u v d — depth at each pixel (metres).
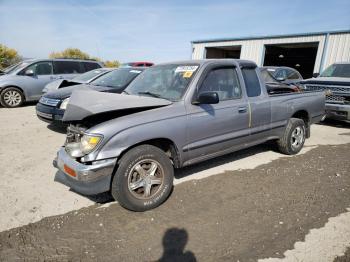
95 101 3.47
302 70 31.22
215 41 24.86
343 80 8.52
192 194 3.89
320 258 2.64
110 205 3.60
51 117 6.70
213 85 4.11
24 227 3.11
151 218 3.30
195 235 2.98
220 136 4.16
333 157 5.54
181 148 3.71
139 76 4.87
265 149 6.00
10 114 9.31
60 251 2.74
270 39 21.72
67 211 3.45
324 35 18.94
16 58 30.36
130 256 2.68
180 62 4.50
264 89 4.91
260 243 2.85
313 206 3.58
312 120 6.00
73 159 3.27
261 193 3.94
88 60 12.45
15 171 4.59
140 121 3.33
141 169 3.38
